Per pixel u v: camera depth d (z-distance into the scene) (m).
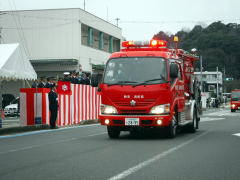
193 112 14.94
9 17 41.03
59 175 6.32
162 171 6.67
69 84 18.52
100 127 17.81
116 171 6.66
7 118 26.78
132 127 12.30
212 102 76.94
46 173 6.49
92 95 21.83
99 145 10.59
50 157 8.32
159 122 11.82
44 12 40.44
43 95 17.25
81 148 9.91
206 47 108.06
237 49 107.50
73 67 40.19
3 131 14.41
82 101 20.62
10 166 7.20
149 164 7.39
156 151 9.27
